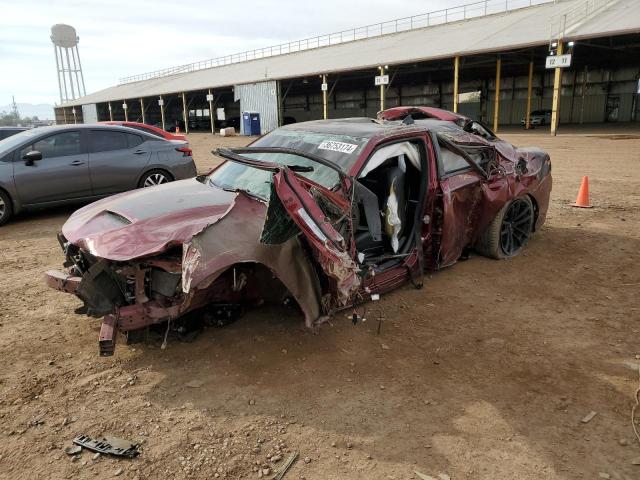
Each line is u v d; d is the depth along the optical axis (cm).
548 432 284
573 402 310
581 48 3123
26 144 793
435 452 268
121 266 338
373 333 397
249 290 379
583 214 783
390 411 302
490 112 4425
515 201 564
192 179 501
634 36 2694
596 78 3812
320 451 269
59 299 472
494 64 3597
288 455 266
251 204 360
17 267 571
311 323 338
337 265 321
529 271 535
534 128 3425
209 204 388
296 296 336
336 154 419
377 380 334
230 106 6044
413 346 379
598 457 264
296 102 5753
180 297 336
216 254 313
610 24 2448
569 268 544
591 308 445
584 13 2877
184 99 4916
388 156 431
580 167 1334
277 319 412
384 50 3697
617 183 1061
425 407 306
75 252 405
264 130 4169
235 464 259
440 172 465
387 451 269
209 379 334
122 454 264
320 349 371
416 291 477
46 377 338
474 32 3350
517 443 275
